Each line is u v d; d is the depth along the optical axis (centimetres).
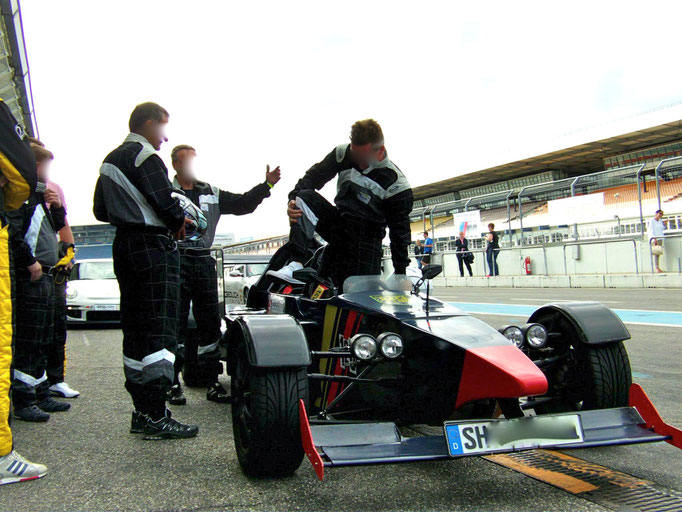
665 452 310
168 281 343
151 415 351
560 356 319
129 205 332
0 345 274
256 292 473
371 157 353
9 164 270
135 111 344
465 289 1995
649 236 1578
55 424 385
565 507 238
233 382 298
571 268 1795
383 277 351
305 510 239
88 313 952
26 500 254
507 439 243
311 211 365
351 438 248
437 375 274
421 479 275
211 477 281
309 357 267
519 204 1962
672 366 527
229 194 465
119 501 252
